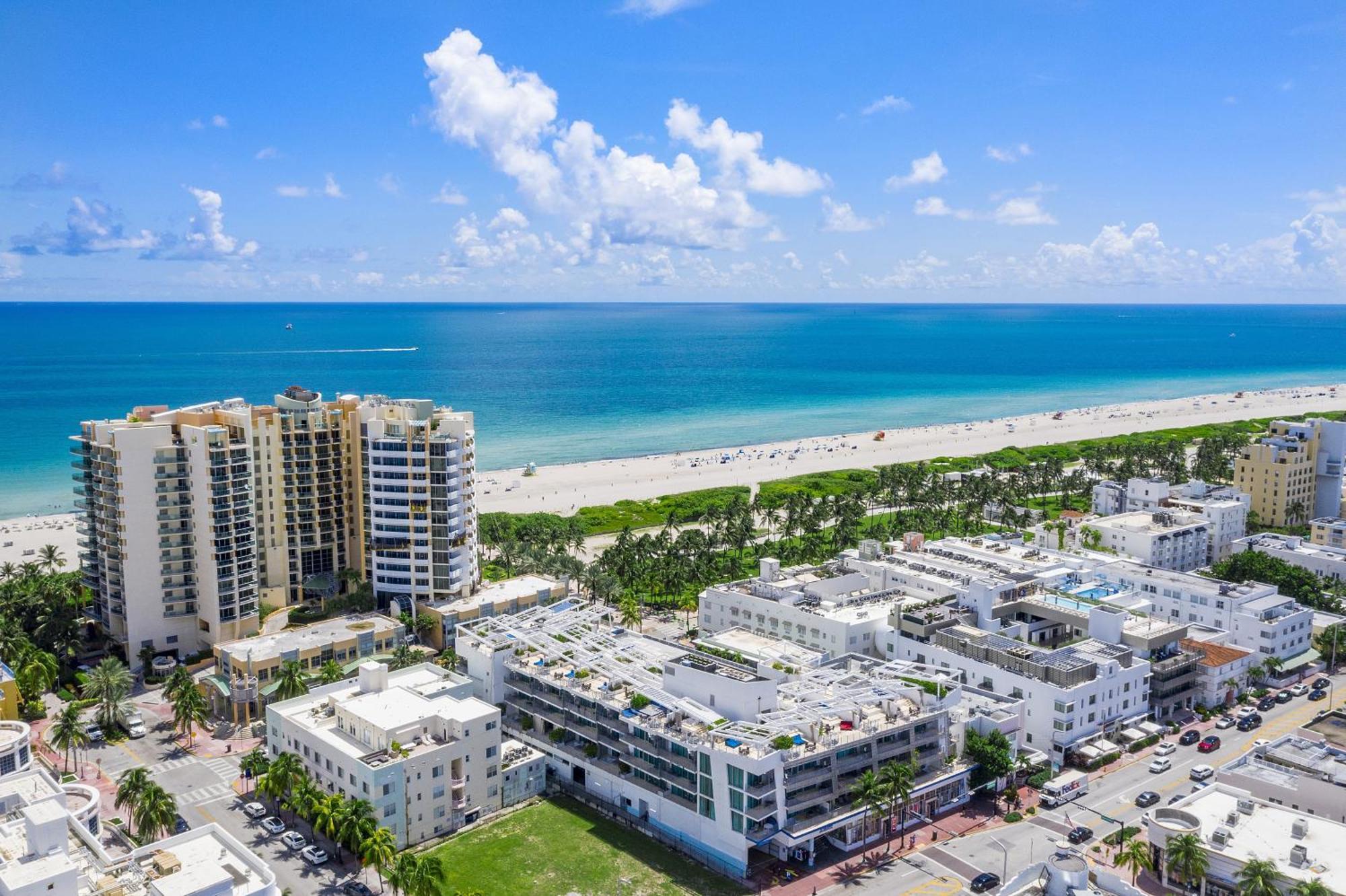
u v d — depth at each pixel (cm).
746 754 13875
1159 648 19288
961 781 15912
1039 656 18062
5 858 10350
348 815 13538
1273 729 18800
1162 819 13562
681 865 14188
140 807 13812
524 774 16300
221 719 19200
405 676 17700
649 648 18638
